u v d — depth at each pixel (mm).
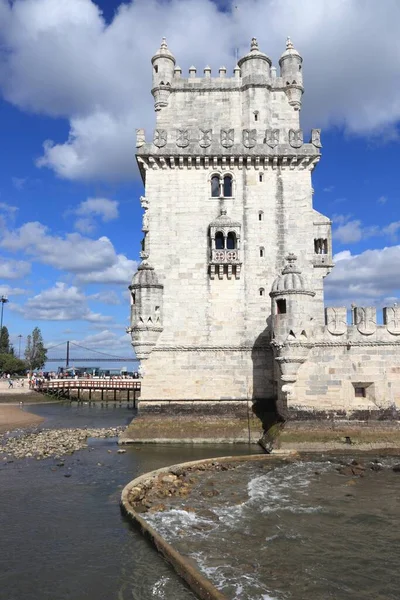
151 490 21797
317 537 16359
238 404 35125
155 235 36562
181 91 39094
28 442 35375
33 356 129000
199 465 26453
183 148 36688
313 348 31031
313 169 38188
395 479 23469
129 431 34219
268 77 39438
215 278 36250
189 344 35625
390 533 16688
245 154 36719
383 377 30594
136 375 96625
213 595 12133
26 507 19969
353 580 13375
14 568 14586
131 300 35906
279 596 12484
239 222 36781
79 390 76812
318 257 37656
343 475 24297
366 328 30938
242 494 21234
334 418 30391
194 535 16469
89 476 24859
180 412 35000
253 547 15531
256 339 35719
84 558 15219
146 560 15047
